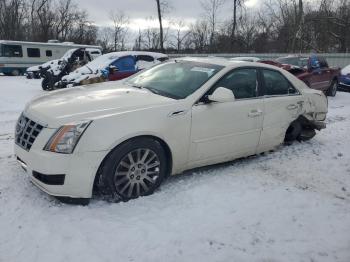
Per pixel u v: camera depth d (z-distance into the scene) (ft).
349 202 14.43
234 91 16.52
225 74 16.25
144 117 13.41
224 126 15.85
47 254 10.32
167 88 16.06
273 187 15.39
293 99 19.36
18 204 12.87
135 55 45.19
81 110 13.11
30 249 10.52
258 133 17.53
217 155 16.08
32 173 12.58
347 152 20.76
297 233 12.02
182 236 11.43
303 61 45.34
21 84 64.49
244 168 17.46
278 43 121.80
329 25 108.78
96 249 10.60
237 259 10.55
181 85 16.01
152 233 11.48
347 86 52.90
